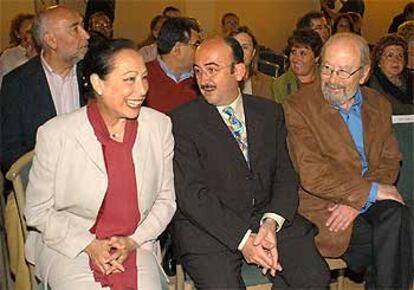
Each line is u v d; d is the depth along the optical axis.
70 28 2.73
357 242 2.34
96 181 1.94
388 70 3.04
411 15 5.91
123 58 1.88
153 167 2.02
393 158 2.45
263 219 2.19
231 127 2.20
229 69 2.12
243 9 6.59
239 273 2.14
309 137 2.34
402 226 2.23
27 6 5.68
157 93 3.06
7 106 2.70
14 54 4.47
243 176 2.17
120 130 1.99
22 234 2.23
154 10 6.29
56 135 1.94
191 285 2.17
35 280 2.19
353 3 6.59
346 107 2.37
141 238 2.02
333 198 2.33
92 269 1.94
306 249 2.19
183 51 3.04
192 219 2.12
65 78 2.81
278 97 3.69
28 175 2.12
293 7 6.71
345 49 2.26
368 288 2.33
